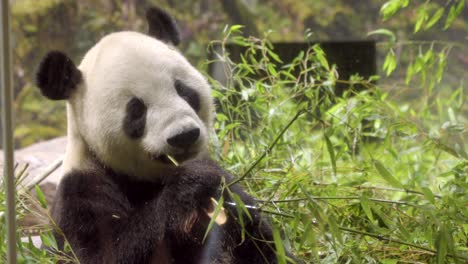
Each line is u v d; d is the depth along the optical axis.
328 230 8.20
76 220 7.69
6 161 5.82
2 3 5.52
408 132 11.40
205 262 7.70
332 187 9.16
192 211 7.38
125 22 29.16
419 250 8.21
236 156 10.82
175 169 7.75
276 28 34.50
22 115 23.12
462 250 8.26
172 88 7.88
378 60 20.53
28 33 23.66
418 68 10.12
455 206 7.74
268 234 7.87
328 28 34.16
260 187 10.12
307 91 11.38
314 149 12.36
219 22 33.12
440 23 12.57
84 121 8.17
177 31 9.29
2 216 7.62
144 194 8.30
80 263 7.50
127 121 7.79
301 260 8.29
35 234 9.76
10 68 5.68
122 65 7.89
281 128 11.15
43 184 11.80
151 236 7.46
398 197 11.44
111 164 8.16
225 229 7.71
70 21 24.70
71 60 8.28
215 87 11.35
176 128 7.47
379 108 11.02
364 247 8.41
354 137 11.45
